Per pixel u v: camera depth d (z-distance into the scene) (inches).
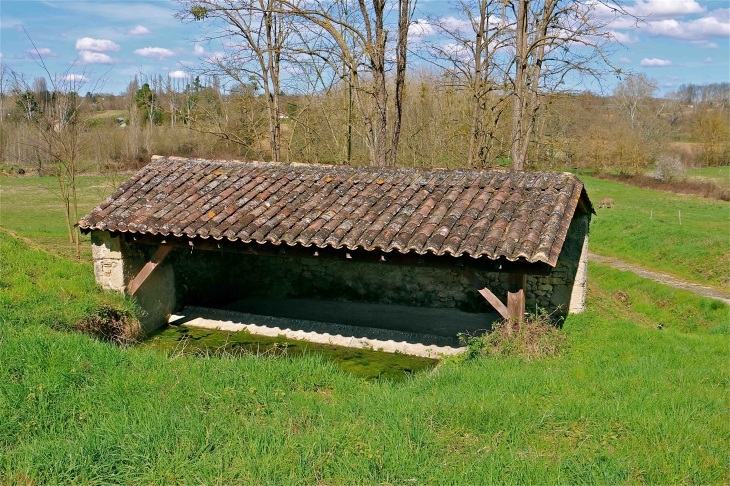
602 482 177.5
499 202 365.4
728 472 187.9
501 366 299.1
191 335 438.6
